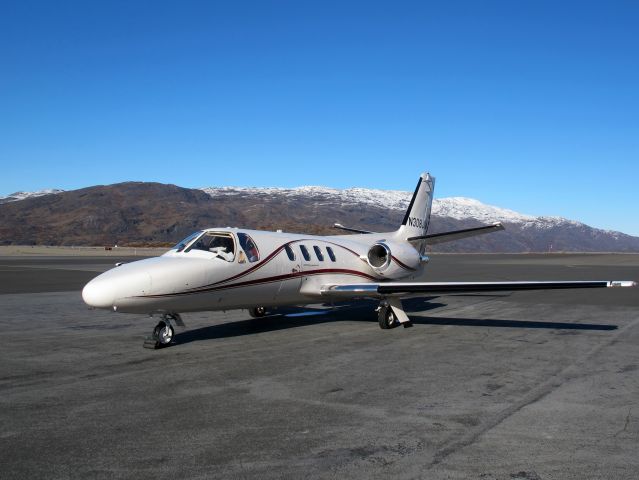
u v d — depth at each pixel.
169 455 4.82
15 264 41.97
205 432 5.41
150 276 9.64
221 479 4.34
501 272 33.62
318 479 4.34
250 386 7.21
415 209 17.78
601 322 13.37
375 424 5.64
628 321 13.54
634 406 6.28
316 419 5.82
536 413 6.01
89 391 6.96
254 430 5.47
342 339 10.92
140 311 9.66
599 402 6.44
